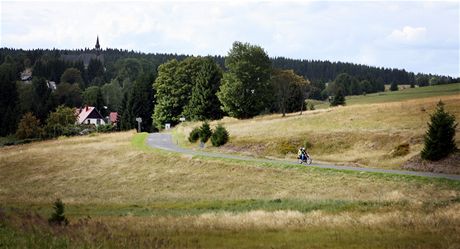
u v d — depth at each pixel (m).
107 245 16.34
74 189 47.56
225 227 21.12
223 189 43.03
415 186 37.28
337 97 138.62
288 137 62.62
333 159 53.47
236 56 97.50
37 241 16.59
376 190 37.75
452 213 23.02
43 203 38.22
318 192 38.97
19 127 132.00
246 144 62.66
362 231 19.25
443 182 37.22
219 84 107.62
